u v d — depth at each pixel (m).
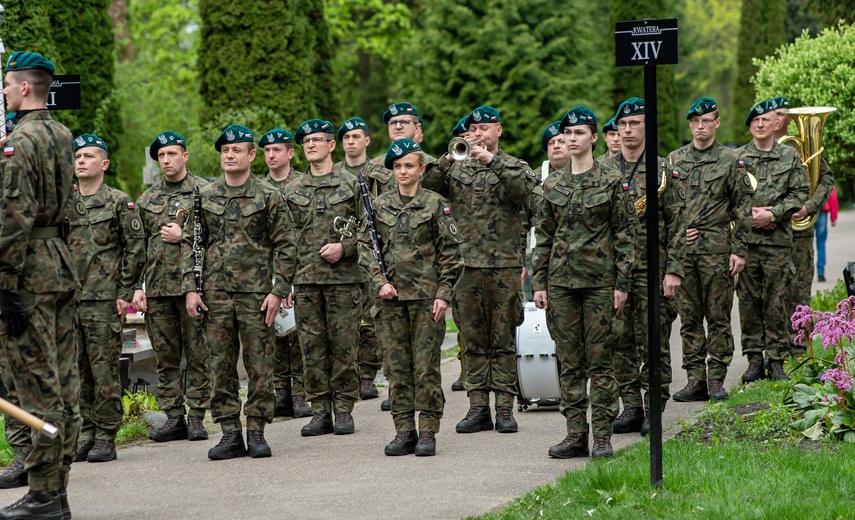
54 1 26.27
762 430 13.41
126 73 37.19
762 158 17.98
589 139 12.98
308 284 15.53
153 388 18.05
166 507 11.20
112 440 14.06
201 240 13.94
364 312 18.41
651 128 11.00
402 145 13.69
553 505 10.59
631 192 14.95
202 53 32.50
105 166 14.73
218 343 13.81
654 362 11.05
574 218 12.90
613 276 12.88
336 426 15.50
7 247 9.92
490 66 41.00
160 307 15.53
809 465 11.63
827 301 23.36
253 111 30.48
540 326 16.23
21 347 10.23
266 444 13.97
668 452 12.30
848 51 24.44
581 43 42.22
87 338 14.06
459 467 12.80
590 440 14.30
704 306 16.80
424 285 13.51
